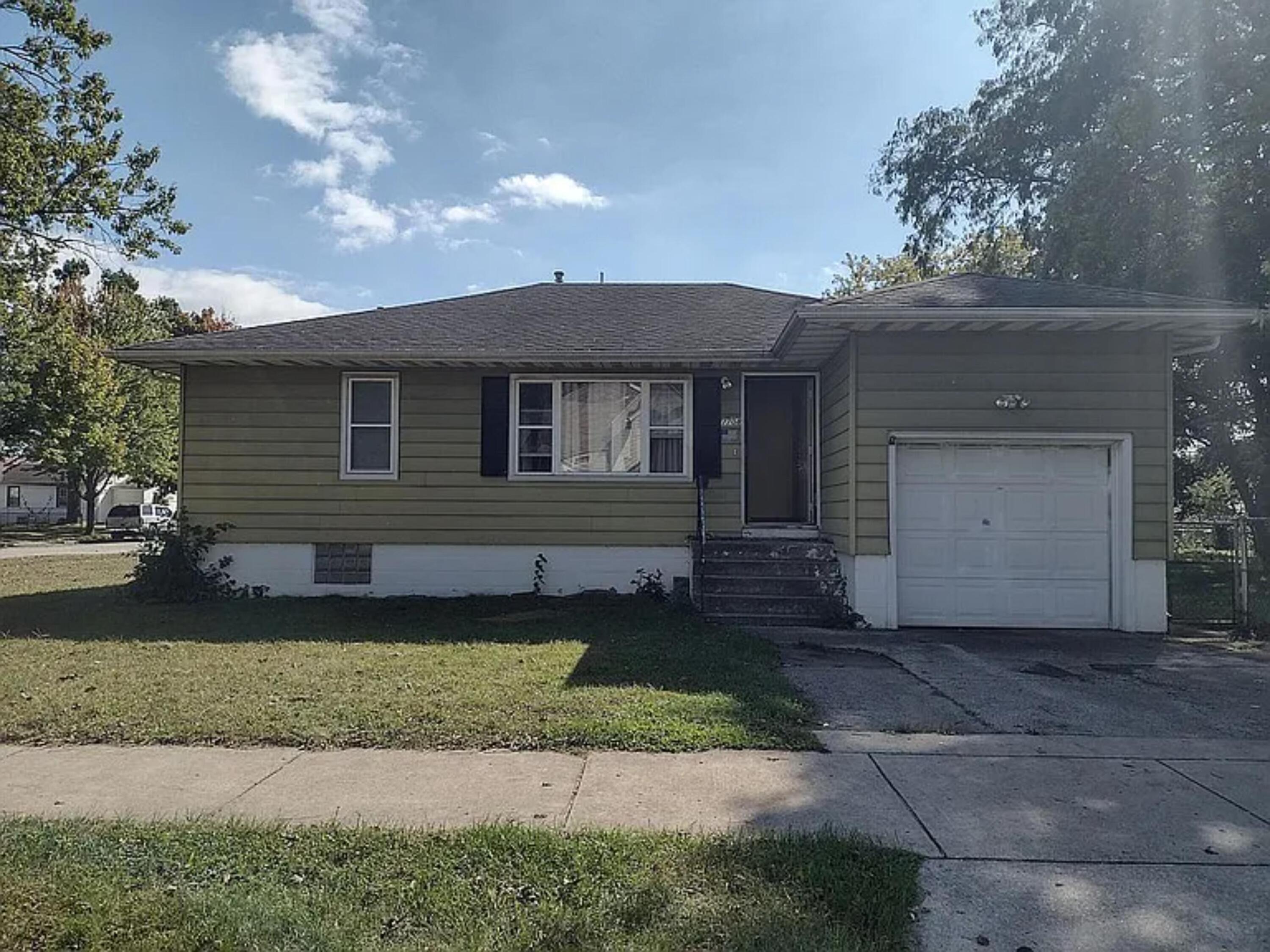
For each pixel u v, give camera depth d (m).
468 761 5.20
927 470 10.71
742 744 5.52
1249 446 16.98
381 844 3.87
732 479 12.84
